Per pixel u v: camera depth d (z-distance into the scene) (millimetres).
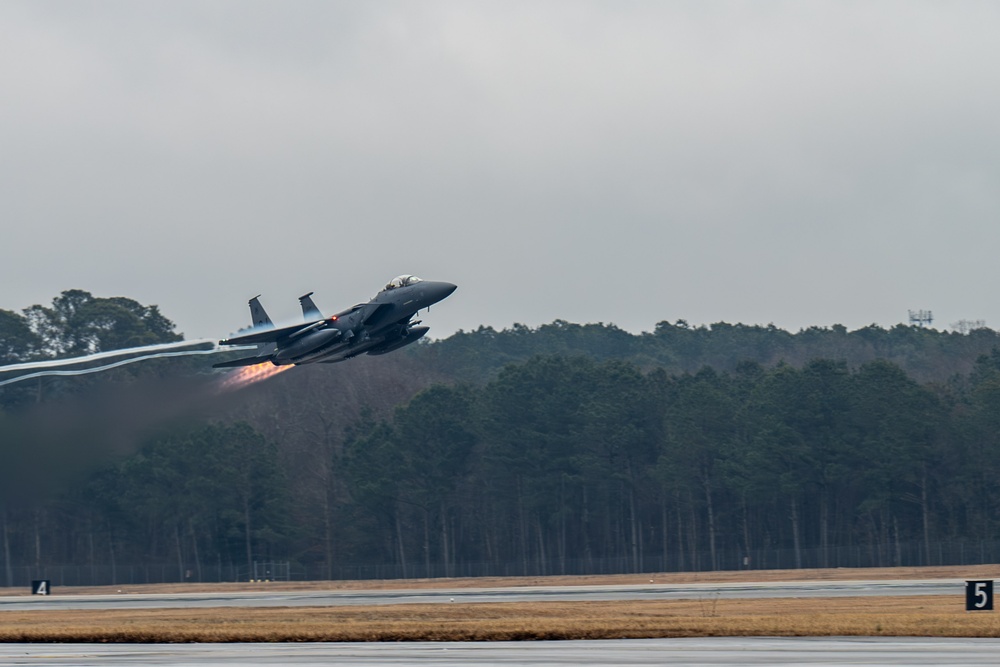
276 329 101438
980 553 177375
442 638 62500
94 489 181875
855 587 112812
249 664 50062
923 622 66250
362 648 57469
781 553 188500
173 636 64875
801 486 188250
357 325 98875
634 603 92625
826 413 188875
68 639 64938
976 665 46312
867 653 50812
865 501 182250
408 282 99312
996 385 186875
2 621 85938
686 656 50406
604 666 46938
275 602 108750
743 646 54875
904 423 181375
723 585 125688
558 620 73062
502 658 50844
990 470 186875
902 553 186750
